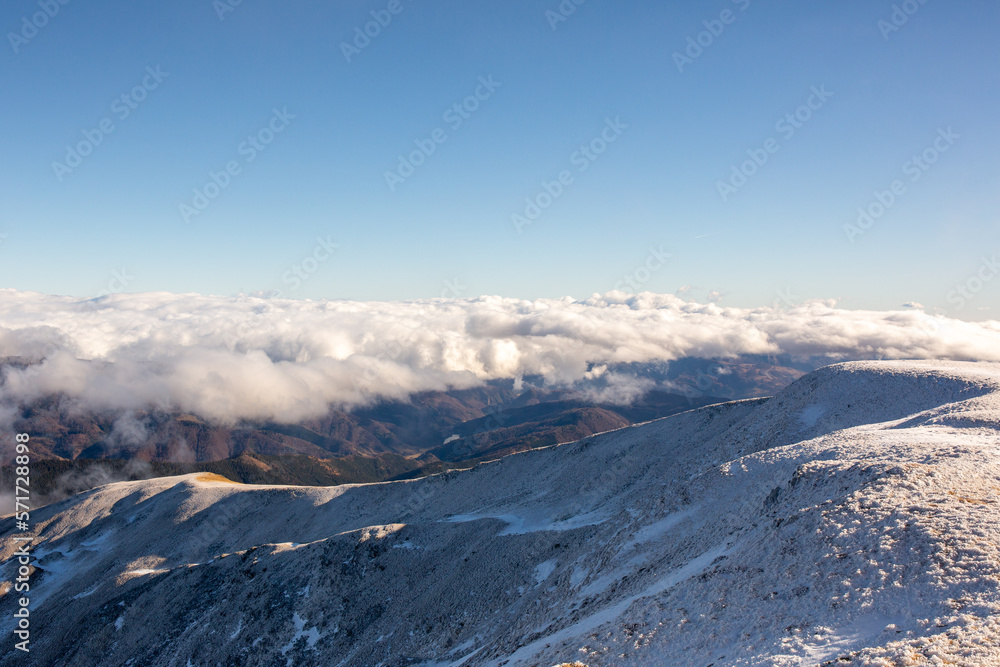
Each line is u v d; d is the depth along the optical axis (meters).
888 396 63.47
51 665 68.75
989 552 19.70
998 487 25.30
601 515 67.06
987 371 64.50
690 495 45.41
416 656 50.88
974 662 14.80
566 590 44.38
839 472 32.12
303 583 65.19
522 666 28.66
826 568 23.05
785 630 20.52
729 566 27.64
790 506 31.81
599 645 25.75
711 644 22.02
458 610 55.41
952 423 42.97
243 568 71.56
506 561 60.50
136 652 65.12
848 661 16.88
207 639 61.94
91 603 79.62
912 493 25.92
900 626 17.97
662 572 34.78
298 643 58.38
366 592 62.94
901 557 21.41
